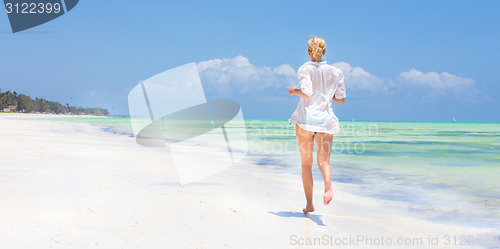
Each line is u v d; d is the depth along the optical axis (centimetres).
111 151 968
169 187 519
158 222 346
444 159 959
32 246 269
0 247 264
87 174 586
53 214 354
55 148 973
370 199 483
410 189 555
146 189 496
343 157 1012
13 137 1305
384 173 714
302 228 347
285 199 479
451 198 489
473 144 1532
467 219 388
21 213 352
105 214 363
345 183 604
